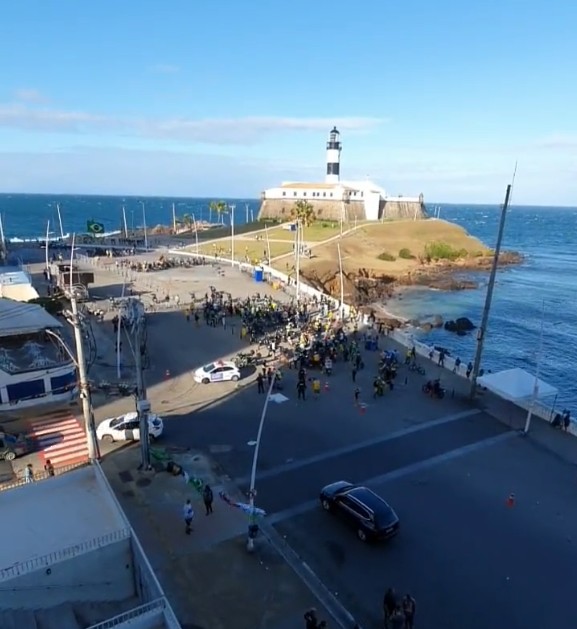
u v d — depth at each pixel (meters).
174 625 13.57
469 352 57.53
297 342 43.09
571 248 176.62
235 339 44.59
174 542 18.78
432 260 111.75
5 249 87.25
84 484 18.78
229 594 16.42
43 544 15.81
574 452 26.72
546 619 16.08
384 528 18.92
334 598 16.48
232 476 23.44
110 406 30.62
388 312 73.56
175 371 36.91
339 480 23.45
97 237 119.00
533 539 19.88
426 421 29.72
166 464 23.80
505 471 24.67
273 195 145.00
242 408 30.94
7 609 14.48
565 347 60.69
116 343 42.06
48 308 48.28
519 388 29.27
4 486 21.86
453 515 21.20
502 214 30.59
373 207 137.75
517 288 96.12
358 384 35.00
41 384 30.02
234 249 96.94
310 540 19.33
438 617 16.00
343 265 89.62
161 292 62.53
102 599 16.05
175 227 164.38
